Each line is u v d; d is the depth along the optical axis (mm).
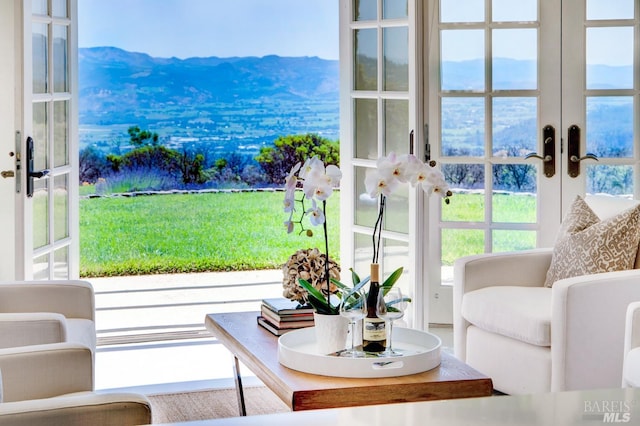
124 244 10656
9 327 2965
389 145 4969
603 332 3502
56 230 4832
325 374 2758
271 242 10828
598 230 3916
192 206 11070
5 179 4934
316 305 3008
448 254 5496
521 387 3701
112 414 1998
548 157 5297
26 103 4172
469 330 4043
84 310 3660
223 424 977
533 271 4203
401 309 2873
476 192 5426
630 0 5266
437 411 1009
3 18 4918
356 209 5238
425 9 4602
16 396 2533
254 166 11430
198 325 5941
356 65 5164
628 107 5297
